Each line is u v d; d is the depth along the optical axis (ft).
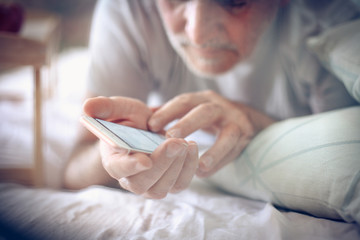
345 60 2.24
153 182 1.55
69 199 2.07
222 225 1.68
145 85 3.49
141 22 3.07
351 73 2.14
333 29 2.66
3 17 3.05
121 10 3.16
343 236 1.51
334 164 1.66
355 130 1.74
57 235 1.59
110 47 3.18
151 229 1.67
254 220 1.71
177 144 1.43
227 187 2.27
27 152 3.39
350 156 1.64
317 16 3.00
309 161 1.77
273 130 2.17
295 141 1.93
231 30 2.43
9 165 2.97
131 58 3.22
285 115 3.35
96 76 3.22
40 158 2.92
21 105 5.08
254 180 2.03
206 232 1.59
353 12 3.03
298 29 2.99
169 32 2.71
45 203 1.97
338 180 1.61
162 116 2.08
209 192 2.36
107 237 1.57
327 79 3.03
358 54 2.18
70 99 5.36
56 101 5.32
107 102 1.80
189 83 3.46
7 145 3.58
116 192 2.18
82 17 8.63
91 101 1.73
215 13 2.29
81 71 6.61
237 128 2.16
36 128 2.90
